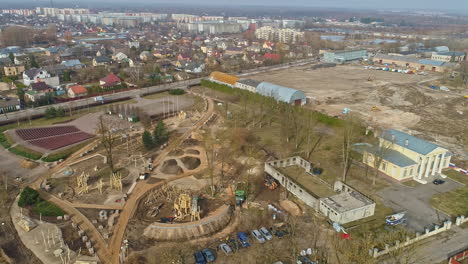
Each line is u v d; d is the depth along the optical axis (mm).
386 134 93188
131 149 103250
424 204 74250
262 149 102125
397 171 83688
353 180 84500
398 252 56250
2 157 97625
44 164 93000
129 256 58344
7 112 136000
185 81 195750
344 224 67625
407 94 165250
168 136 113625
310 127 108375
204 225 66125
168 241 62969
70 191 79062
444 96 163875
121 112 134125
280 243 62062
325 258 58094
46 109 132000
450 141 111750
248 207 73750
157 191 79938
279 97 145500
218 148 104062
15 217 69688
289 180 80875
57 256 58344
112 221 67562
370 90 174125
